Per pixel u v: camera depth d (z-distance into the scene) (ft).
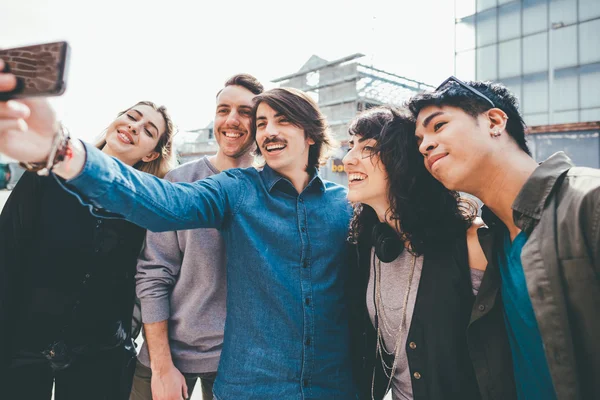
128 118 6.21
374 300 4.61
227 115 6.33
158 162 6.93
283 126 4.91
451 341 3.90
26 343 5.05
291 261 4.51
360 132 4.50
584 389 2.76
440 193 4.15
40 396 5.28
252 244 4.38
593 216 2.73
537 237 3.03
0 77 2.01
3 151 2.25
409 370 4.15
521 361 3.41
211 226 4.27
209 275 5.67
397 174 4.16
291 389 4.14
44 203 5.05
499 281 3.59
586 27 56.34
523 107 61.87
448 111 3.44
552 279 2.87
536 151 46.32
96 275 5.32
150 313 5.47
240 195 4.61
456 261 4.05
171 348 5.72
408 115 4.33
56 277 5.10
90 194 2.81
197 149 105.50
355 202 4.71
